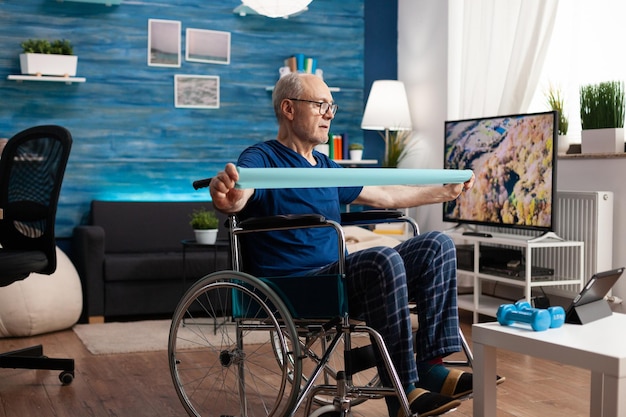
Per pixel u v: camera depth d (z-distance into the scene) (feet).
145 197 18.75
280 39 19.79
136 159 18.66
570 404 9.91
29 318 14.38
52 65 17.37
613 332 7.16
